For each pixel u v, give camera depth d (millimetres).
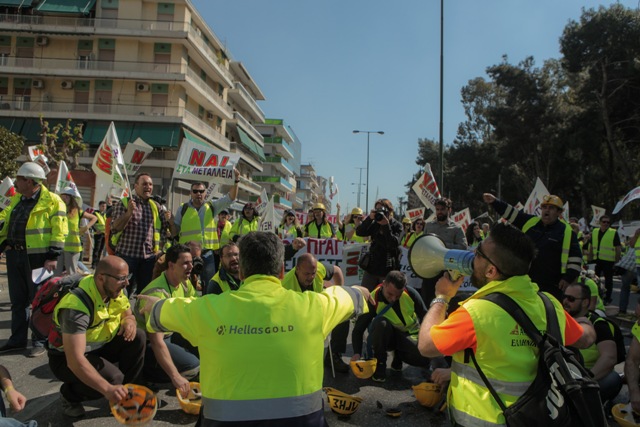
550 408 1991
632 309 10430
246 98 52250
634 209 39312
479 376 2141
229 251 5145
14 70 36875
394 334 5242
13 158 21453
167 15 37781
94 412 3922
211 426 2002
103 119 36844
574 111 36156
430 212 12312
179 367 4316
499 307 2133
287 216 11375
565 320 2309
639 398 3816
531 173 41781
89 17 38094
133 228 6059
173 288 4676
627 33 30797
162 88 37688
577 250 5102
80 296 3553
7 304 8344
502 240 2199
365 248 8156
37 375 4742
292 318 2139
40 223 5520
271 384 2016
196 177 8531
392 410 4078
